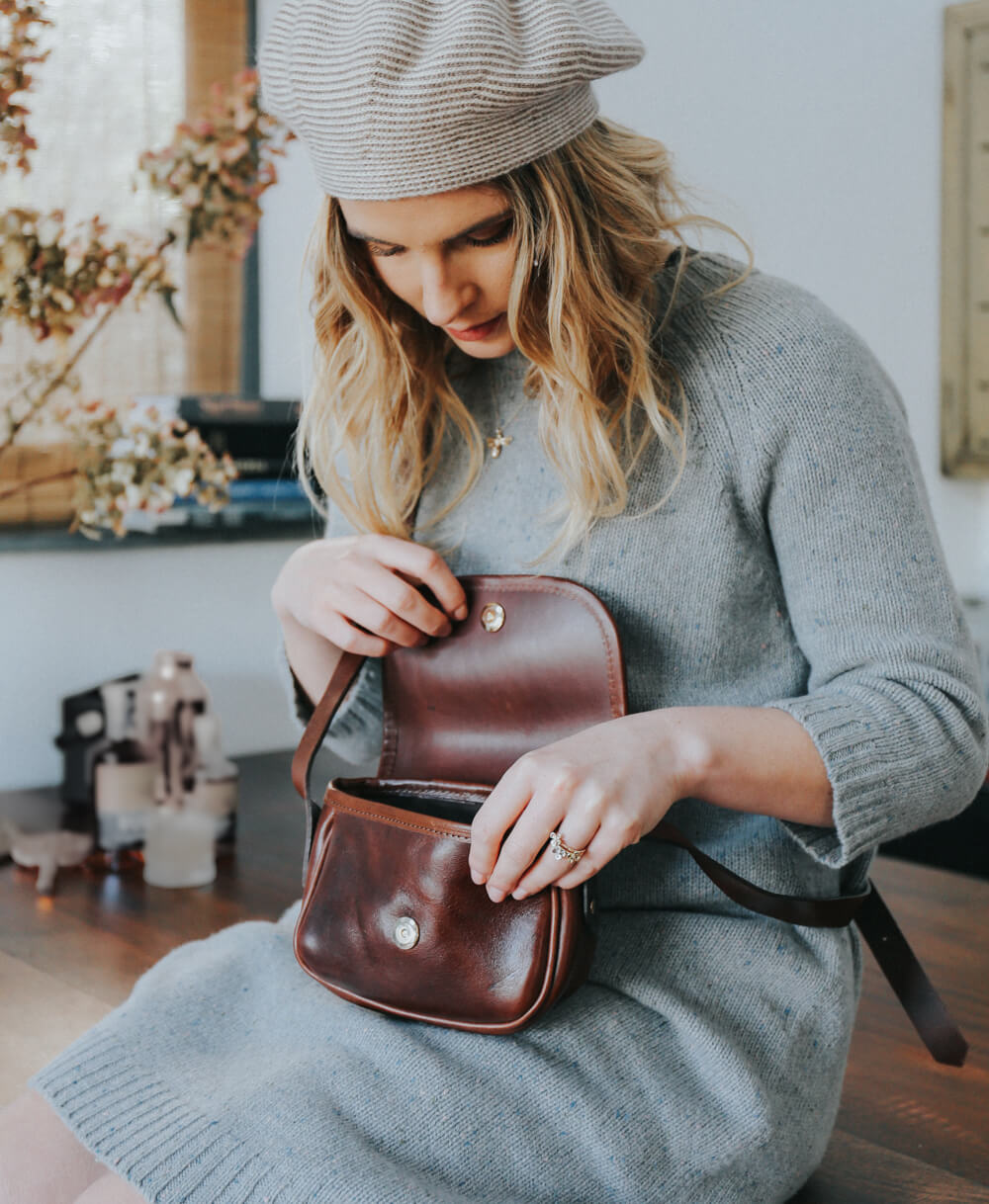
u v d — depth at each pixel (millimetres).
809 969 886
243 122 1964
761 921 900
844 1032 895
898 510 846
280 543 2162
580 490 877
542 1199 757
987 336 3041
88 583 1967
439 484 1032
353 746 1132
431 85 759
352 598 955
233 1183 717
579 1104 781
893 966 934
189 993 907
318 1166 714
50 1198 835
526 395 955
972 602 3150
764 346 867
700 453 878
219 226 1999
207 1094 785
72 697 1792
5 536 1851
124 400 1960
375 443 1002
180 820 1631
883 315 2922
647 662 905
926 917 1612
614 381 910
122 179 1899
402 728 996
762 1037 847
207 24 1931
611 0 2324
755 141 2607
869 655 836
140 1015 878
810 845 830
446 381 1004
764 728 795
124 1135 757
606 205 880
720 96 2531
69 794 1799
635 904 915
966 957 1480
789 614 908
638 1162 774
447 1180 743
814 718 799
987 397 3066
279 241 2094
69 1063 826
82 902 1590
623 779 750
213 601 2098
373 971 844
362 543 971
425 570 931
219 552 2096
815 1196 977
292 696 1112
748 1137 798
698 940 881
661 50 2422
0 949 1430
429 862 824
